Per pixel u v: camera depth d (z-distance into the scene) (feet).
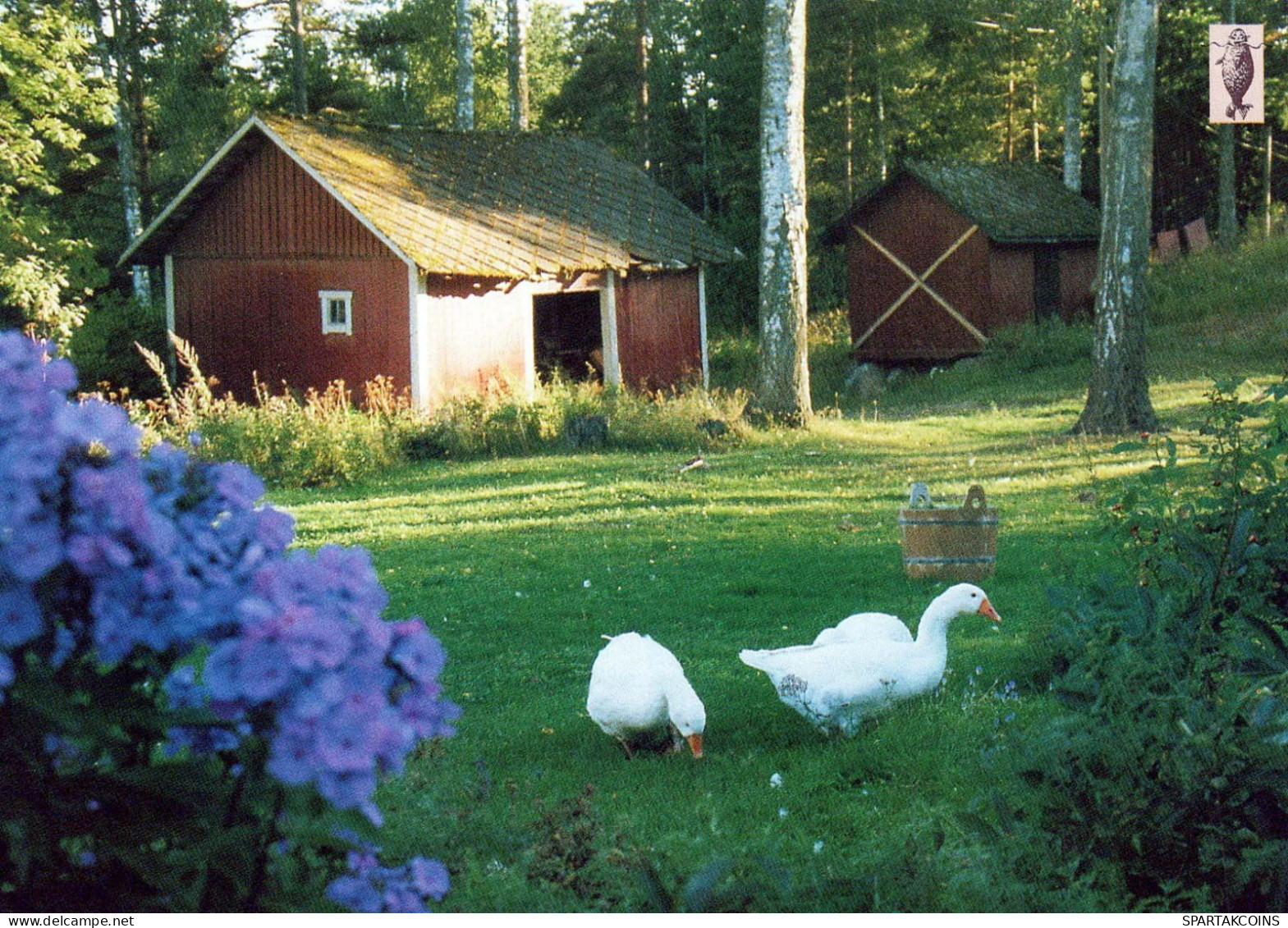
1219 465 19.66
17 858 6.58
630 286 83.87
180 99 105.60
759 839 16.31
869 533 41.70
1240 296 94.79
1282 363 78.02
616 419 67.67
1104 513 22.22
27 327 68.80
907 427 71.51
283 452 57.57
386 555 40.86
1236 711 13.01
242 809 7.18
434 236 72.49
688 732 21.07
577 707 25.43
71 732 6.48
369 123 83.20
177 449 7.70
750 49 144.97
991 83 155.84
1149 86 59.98
